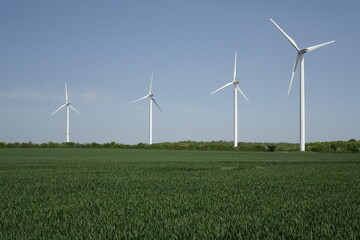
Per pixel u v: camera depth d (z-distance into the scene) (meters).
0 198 9.76
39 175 16.97
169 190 11.48
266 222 6.64
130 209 7.99
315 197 9.96
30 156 38.62
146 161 30.22
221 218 6.96
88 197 9.90
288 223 6.59
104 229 6.12
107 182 13.88
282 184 13.25
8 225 6.47
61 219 6.98
